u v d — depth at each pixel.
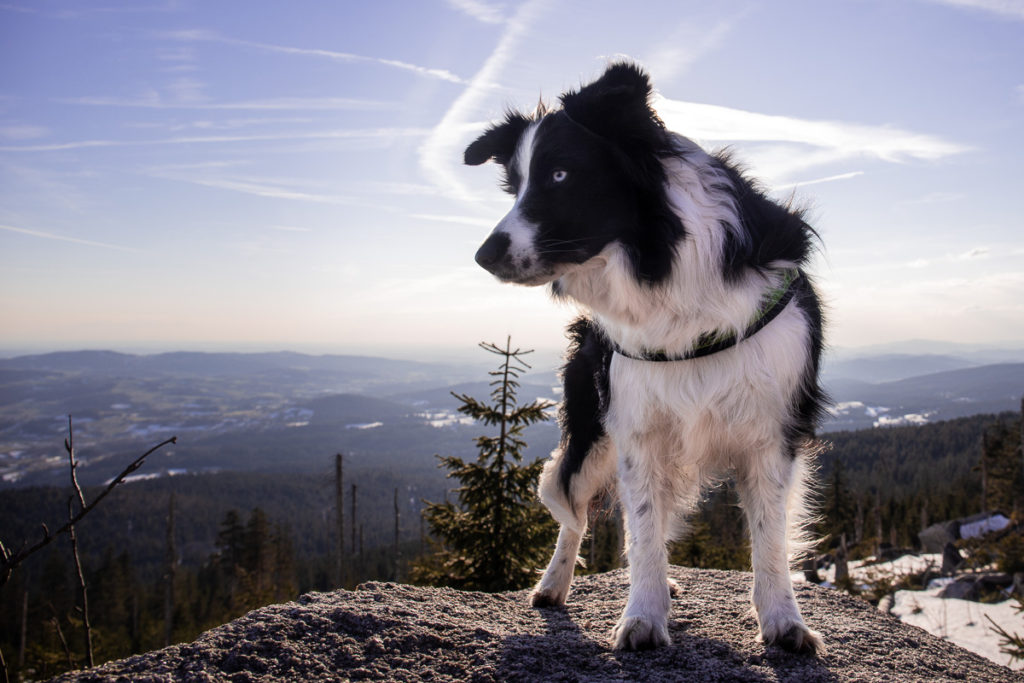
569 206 0.91
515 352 2.81
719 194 0.93
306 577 23.86
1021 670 0.98
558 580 1.22
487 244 0.92
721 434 0.96
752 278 0.91
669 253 0.89
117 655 8.41
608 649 0.94
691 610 1.16
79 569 0.97
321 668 0.83
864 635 1.04
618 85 0.90
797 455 0.97
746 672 0.87
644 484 0.99
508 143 1.09
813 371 0.98
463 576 2.76
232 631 0.90
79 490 0.90
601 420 1.11
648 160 0.90
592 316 1.08
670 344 0.92
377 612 0.97
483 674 0.83
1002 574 4.69
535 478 2.71
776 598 0.96
